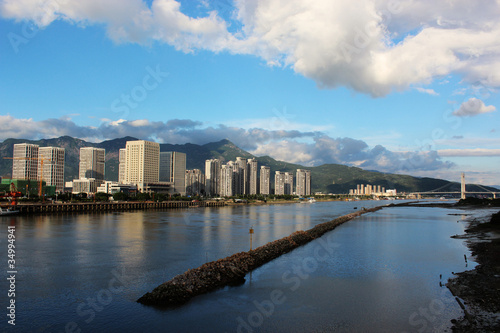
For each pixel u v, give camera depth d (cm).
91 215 17512
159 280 5006
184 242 8475
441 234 10175
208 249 7512
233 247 7800
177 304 4012
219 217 17050
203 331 3325
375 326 3441
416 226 12700
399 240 8956
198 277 4703
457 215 18688
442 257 6612
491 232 10012
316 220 15575
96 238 9062
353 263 6128
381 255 6869
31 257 6556
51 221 13812
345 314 3753
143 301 4059
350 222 14512
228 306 3975
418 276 5222
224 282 4847
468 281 4825
